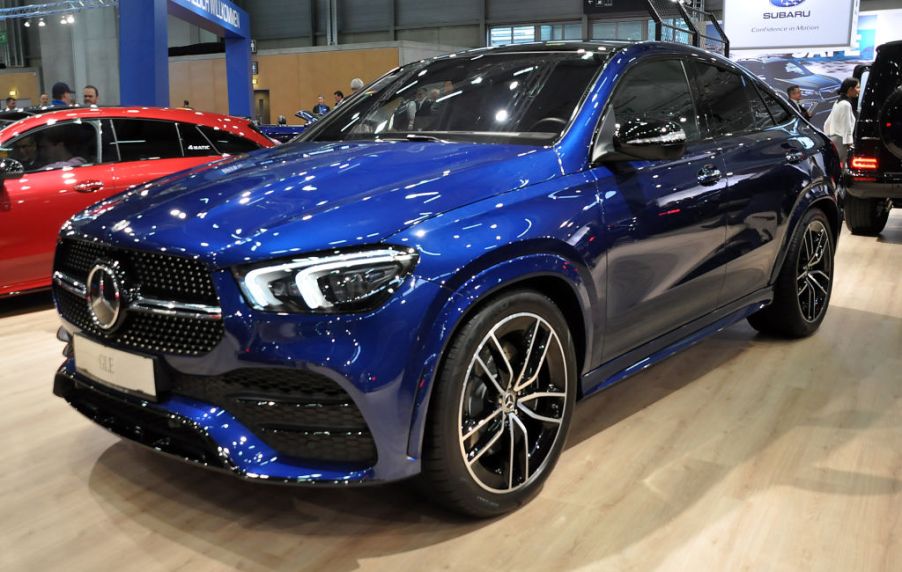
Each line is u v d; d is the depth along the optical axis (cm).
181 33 2545
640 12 1995
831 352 354
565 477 232
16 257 421
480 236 189
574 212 215
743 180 296
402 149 235
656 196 246
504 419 203
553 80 257
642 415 280
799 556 191
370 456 182
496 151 225
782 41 1268
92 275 198
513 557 191
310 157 237
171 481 231
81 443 258
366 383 173
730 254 293
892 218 827
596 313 226
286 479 179
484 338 191
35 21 2461
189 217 192
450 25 2250
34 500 220
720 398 297
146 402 195
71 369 225
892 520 207
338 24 2380
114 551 194
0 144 419
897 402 294
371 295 174
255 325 173
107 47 2250
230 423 184
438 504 201
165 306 185
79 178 441
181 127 495
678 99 279
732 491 223
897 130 596
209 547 196
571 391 222
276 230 180
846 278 516
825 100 1334
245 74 1309
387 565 187
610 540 198
